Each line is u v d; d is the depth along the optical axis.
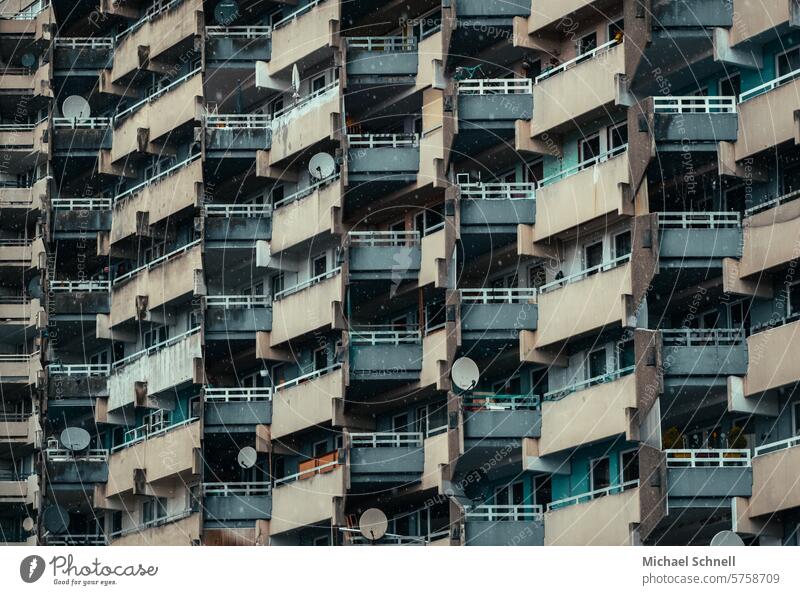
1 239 98.25
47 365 86.50
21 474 96.88
